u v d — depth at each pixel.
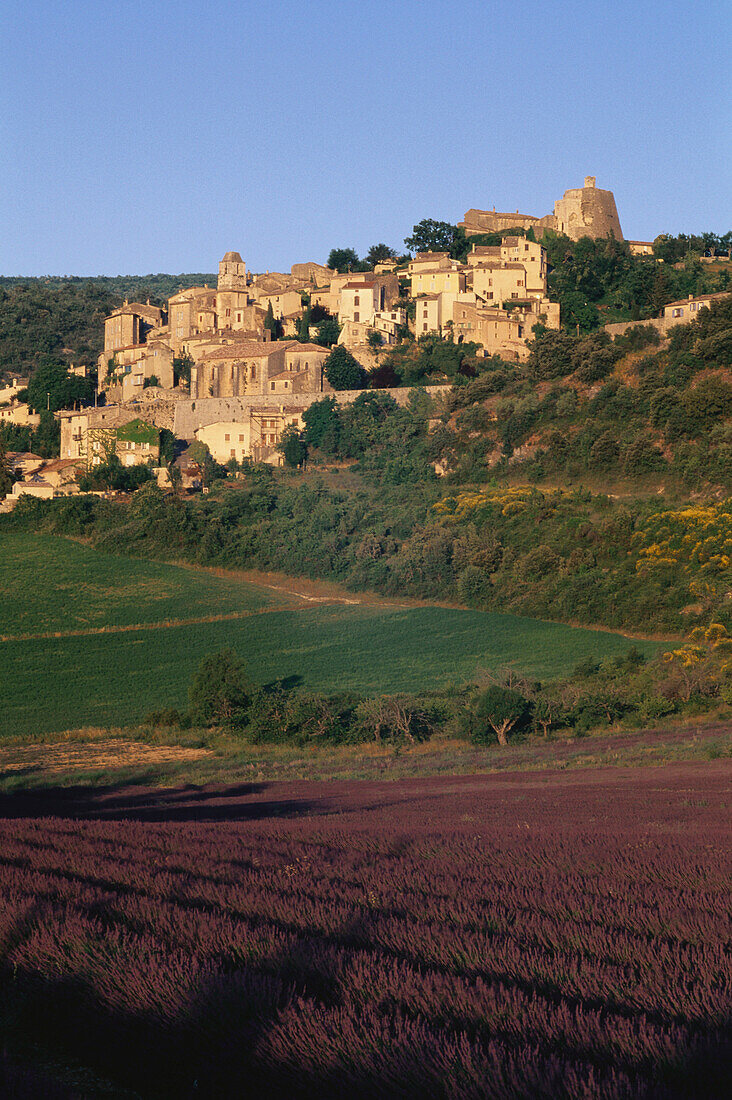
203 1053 12.80
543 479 183.75
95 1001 14.40
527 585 140.12
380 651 123.12
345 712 95.50
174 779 71.12
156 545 173.88
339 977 14.80
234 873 24.30
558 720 90.19
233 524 178.50
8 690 110.94
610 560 140.88
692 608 122.00
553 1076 10.98
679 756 66.62
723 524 135.50
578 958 15.84
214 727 97.00
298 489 190.00
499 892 21.39
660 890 20.97
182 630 136.12
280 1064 12.20
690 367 195.62
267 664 119.94
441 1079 11.30
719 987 13.72
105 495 196.38
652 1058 11.66
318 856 26.98
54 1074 13.03
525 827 33.44
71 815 48.28
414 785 60.56
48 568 165.38
